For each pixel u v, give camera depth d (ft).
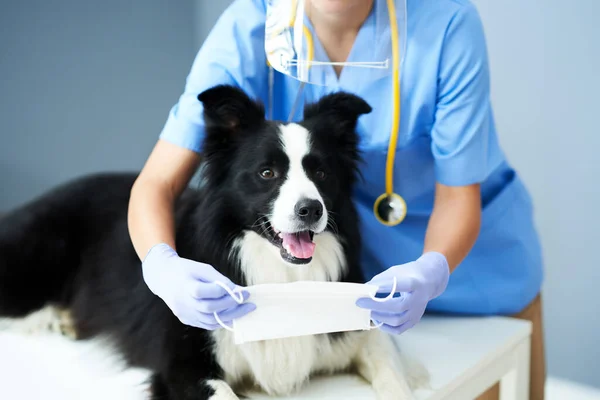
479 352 5.02
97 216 6.03
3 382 4.45
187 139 5.06
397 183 5.62
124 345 4.91
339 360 4.60
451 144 5.04
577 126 7.97
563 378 8.59
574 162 8.08
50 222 5.93
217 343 4.25
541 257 6.14
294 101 5.67
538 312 6.35
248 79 5.38
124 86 10.33
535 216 8.55
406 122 5.34
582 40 7.75
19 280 5.71
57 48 9.47
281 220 4.32
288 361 4.29
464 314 5.99
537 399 6.43
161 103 10.91
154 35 10.57
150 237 4.42
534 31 8.10
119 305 5.21
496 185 6.02
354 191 5.55
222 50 5.26
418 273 4.18
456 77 5.04
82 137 9.98
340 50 5.08
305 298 3.76
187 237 4.77
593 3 7.57
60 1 9.38
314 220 4.28
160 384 4.23
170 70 10.93
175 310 3.98
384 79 5.25
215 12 10.75
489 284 5.82
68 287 5.87
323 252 4.67
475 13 5.21
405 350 5.04
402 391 4.16
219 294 3.73
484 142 5.10
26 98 9.27
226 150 4.75
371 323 4.42
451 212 5.00
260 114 4.78
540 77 8.16
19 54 9.11
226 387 4.11
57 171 9.78
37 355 5.02
